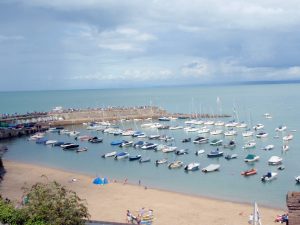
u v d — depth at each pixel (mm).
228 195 72062
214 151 109250
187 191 75375
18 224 31203
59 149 129625
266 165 95750
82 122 192625
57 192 32219
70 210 30797
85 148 126000
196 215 59812
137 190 75438
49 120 188000
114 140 141375
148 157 108875
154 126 170750
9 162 109125
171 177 87438
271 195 71562
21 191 74938
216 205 65125
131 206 64438
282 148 116188
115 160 108312
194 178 85938
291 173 87688
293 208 27594
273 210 61875
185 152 112500
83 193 73125
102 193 73062
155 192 73938
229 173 89438
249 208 63344
